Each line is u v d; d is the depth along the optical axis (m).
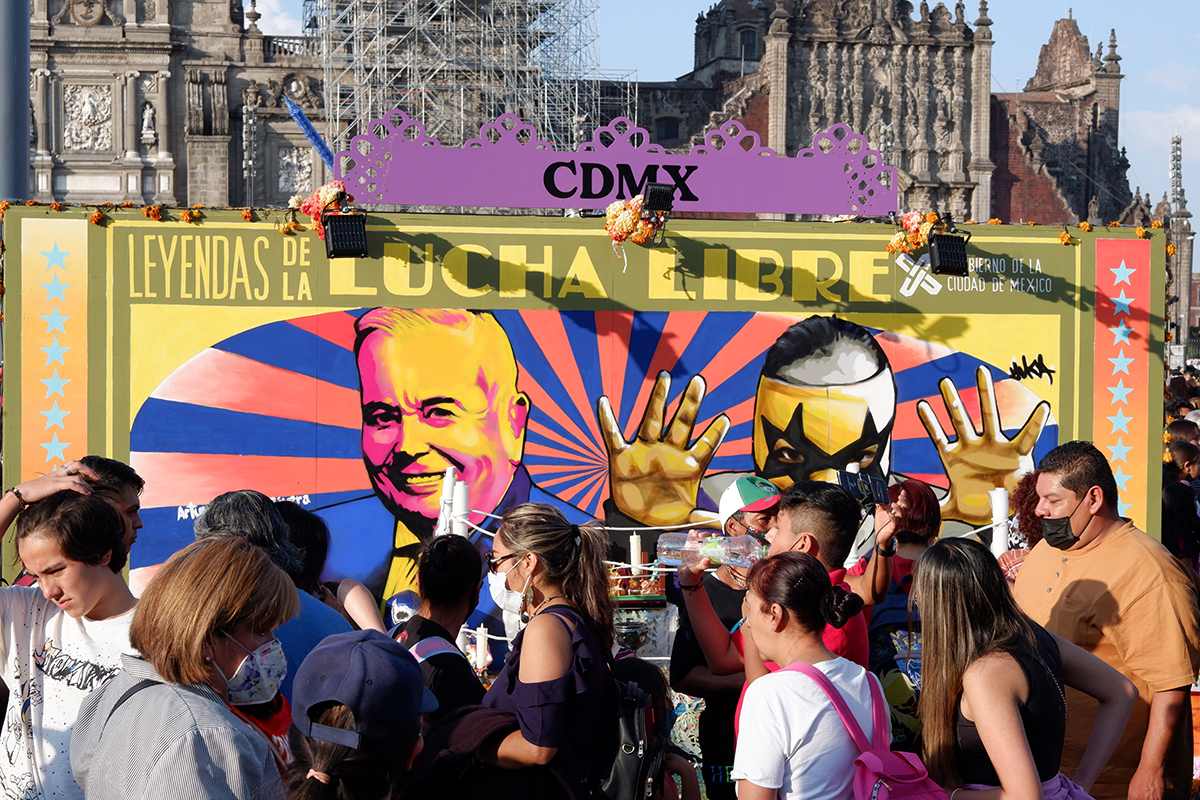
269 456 6.60
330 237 6.43
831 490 4.40
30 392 6.42
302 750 2.79
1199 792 5.90
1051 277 7.13
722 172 6.96
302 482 6.61
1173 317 56.72
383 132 6.72
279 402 6.60
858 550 6.89
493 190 6.83
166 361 6.53
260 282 6.59
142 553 6.47
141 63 46.47
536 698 3.58
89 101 46.44
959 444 7.06
